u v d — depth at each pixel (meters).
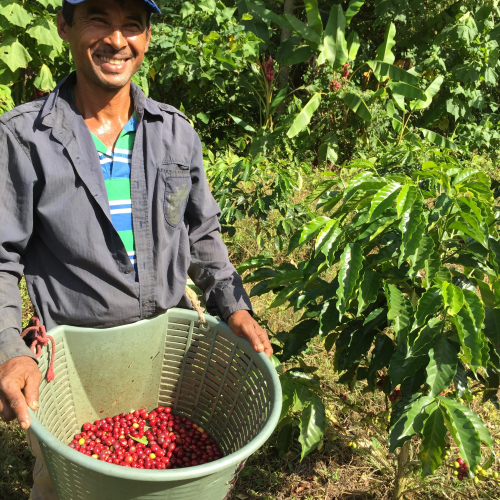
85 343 1.83
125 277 1.78
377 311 2.00
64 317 1.77
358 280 1.84
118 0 1.57
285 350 2.22
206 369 2.05
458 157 8.20
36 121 1.60
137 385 2.08
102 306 1.76
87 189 1.65
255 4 8.01
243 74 8.37
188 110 8.27
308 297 2.07
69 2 1.55
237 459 1.35
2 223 1.58
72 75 1.72
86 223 1.67
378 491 2.58
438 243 1.96
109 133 1.75
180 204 1.84
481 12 9.67
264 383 1.76
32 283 1.75
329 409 2.83
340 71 8.00
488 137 9.23
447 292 1.69
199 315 1.96
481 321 1.67
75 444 1.95
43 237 1.71
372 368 2.08
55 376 1.81
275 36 9.59
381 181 1.86
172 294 1.91
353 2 7.83
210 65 7.42
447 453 2.31
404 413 1.83
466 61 9.32
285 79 9.08
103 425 2.05
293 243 2.00
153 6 1.62
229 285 2.00
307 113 7.32
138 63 1.70
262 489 2.58
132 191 1.76
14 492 2.39
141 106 1.75
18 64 5.24
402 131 8.11
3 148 1.57
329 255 1.81
